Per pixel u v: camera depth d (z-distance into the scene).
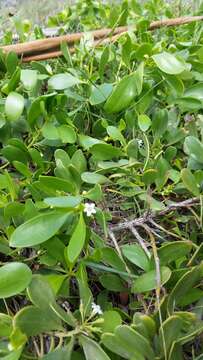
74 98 0.25
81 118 0.26
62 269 0.17
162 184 0.21
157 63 0.23
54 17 0.49
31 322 0.14
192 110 0.26
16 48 0.31
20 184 0.21
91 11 0.47
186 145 0.21
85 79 0.28
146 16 0.49
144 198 0.20
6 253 0.18
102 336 0.14
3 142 0.25
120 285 0.18
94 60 0.32
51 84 0.24
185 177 0.19
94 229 0.20
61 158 0.21
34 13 1.00
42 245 0.17
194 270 0.16
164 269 0.17
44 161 0.23
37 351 0.16
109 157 0.22
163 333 0.14
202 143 0.23
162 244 0.20
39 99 0.22
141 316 0.15
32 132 0.24
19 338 0.14
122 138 0.23
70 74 0.27
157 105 0.28
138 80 0.24
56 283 0.16
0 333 0.15
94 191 0.18
